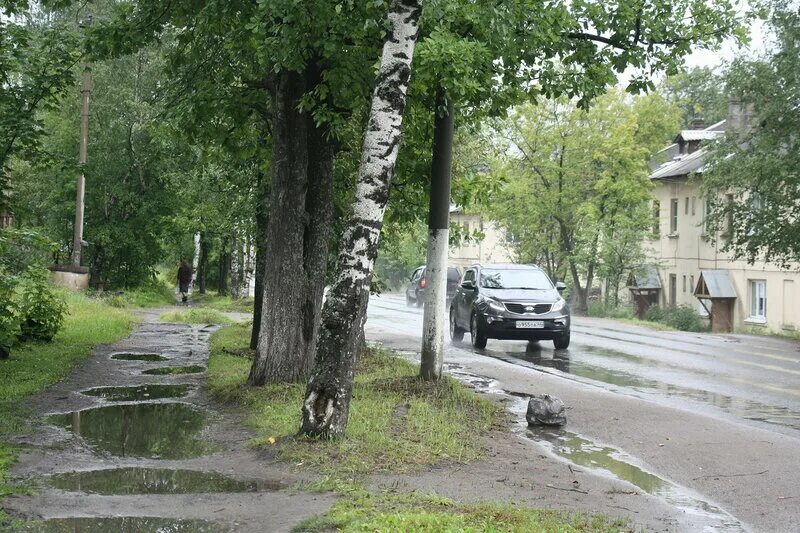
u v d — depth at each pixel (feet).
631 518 21.21
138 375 46.83
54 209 128.26
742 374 53.67
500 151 74.38
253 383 39.32
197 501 21.63
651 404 39.65
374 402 35.04
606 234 146.72
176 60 46.09
